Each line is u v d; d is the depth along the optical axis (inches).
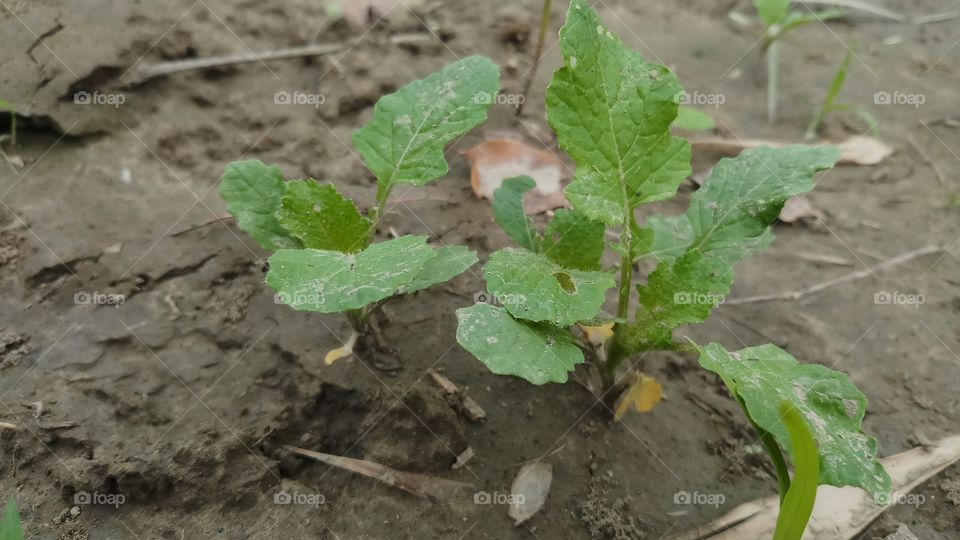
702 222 12.3
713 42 17.2
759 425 10.7
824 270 14.2
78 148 14.1
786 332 13.5
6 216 13.3
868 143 15.7
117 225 13.4
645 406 12.7
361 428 12.2
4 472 11.7
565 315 10.8
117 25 15.0
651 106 11.4
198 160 14.3
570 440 12.4
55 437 11.9
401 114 12.1
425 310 13.3
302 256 11.1
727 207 12.2
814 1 18.1
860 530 12.0
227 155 14.4
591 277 11.4
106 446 11.8
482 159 14.6
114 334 12.6
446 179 14.7
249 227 11.9
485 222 14.2
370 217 12.1
